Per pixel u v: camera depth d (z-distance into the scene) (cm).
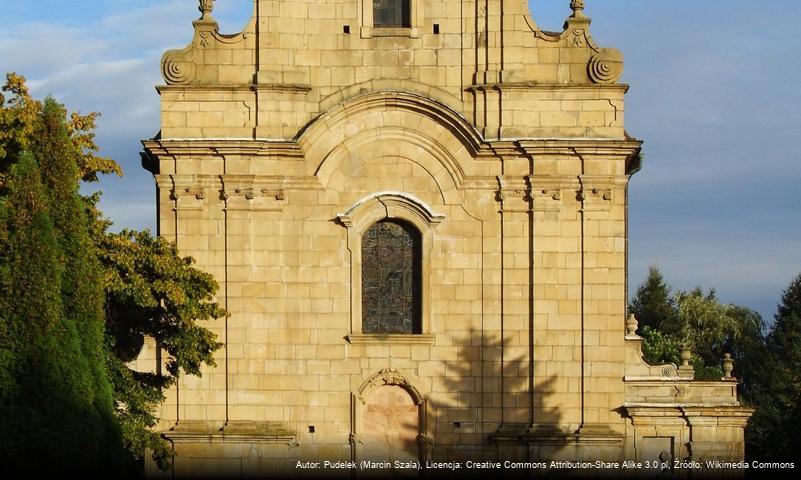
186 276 5125
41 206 4481
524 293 5612
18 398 4369
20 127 4812
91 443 4419
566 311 5603
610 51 5656
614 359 5594
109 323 5062
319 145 5631
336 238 5622
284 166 5631
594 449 5569
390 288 5656
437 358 5606
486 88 5647
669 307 12331
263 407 5581
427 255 5612
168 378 5312
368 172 5638
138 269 5047
